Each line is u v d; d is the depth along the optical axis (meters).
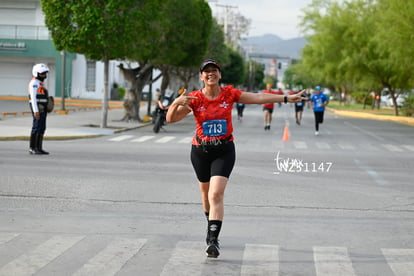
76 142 33.66
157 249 11.62
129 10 42.47
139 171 22.09
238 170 23.22
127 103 52.84
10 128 38.22
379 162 27.23
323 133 45.91
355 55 79.06
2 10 88.12
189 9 53.56
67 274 9.88
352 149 33.34
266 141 37.03
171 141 36.00
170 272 10.11
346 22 81.56
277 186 19.58
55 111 61.19
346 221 14.63
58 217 14.33
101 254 11.15
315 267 10.60
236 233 13.12
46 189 17.81
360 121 68.06
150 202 16.34
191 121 61.88
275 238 12.75
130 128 45.69
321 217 15.00
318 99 42.97
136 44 43.62
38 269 10.12
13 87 91.06
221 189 10.92
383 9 75.06
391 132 49.41
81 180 19.59
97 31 41.72
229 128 11.12
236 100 11.19
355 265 10.81
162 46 52.44
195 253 11.38
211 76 10.84
